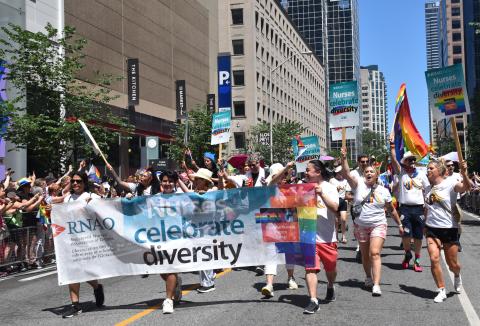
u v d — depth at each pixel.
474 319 6.14
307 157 15.88
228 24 63.56
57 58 18.92
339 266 10.18
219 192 7.09
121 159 34.16
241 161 11.44
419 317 6.25
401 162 9.84
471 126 38.69
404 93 10.71
